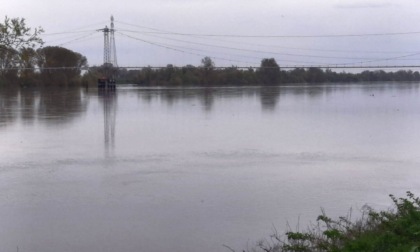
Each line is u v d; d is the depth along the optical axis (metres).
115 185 18.22
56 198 16.52
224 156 23.95
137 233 13.27
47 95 74.69
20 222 14.13
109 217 14.58
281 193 17.19
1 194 17.00
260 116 44.16
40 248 12.31
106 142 28.11
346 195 16.97
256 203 15.97
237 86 119.12
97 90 91.31
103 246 12.44
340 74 160.50
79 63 106.56
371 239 9.37
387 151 25.73
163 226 13.80
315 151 25.56
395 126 37.31
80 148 25.95
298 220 14.16
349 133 33.00
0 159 22.88
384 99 71.62
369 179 19.36
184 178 19.34
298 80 142.25
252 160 23.03
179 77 124.00
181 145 27.16
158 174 20.00
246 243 12.47
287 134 32.19
